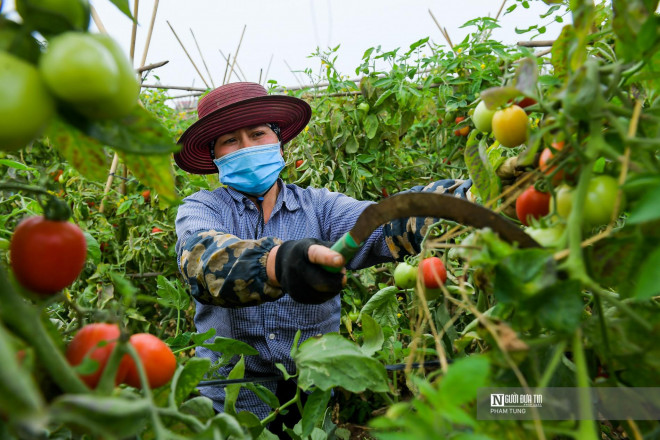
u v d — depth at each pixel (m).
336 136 2.96
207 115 1.57
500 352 0.48
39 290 0.49
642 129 0.49
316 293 0.76
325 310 1.58
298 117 1.85
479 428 0.48
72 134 0.51
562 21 1.97
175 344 1.12
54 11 0.38
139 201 2.59
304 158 2.95
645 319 0.49
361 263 1.51
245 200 1.63
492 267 0.48
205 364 0.59
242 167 1.59
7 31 0.38
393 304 1.26
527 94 0.52
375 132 2.90
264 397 0.87
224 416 0.48
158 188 0.56
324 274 0.75
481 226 0.50
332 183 2.92
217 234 1.10
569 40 0.56
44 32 0.40
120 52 0.41
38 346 0.39
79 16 0.40
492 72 2.61
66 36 0.38
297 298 0.78
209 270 0.96
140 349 0.51
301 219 1.64
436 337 0.52
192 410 0.59
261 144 1.65
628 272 0.47
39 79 0.37
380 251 1.43
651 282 0.39
